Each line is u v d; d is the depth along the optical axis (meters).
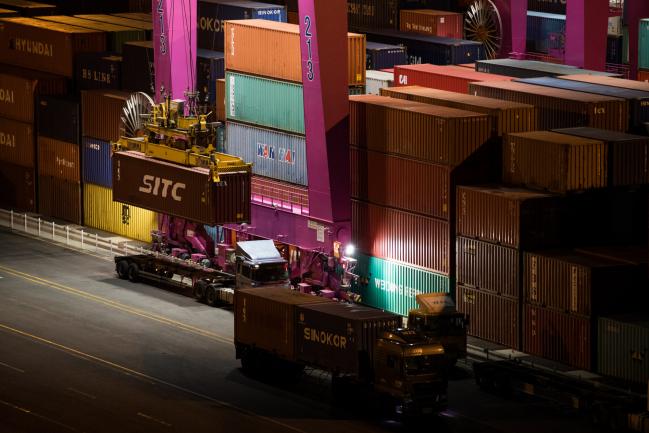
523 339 138.50
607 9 176.88
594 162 139.12
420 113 144.88
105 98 183.75
